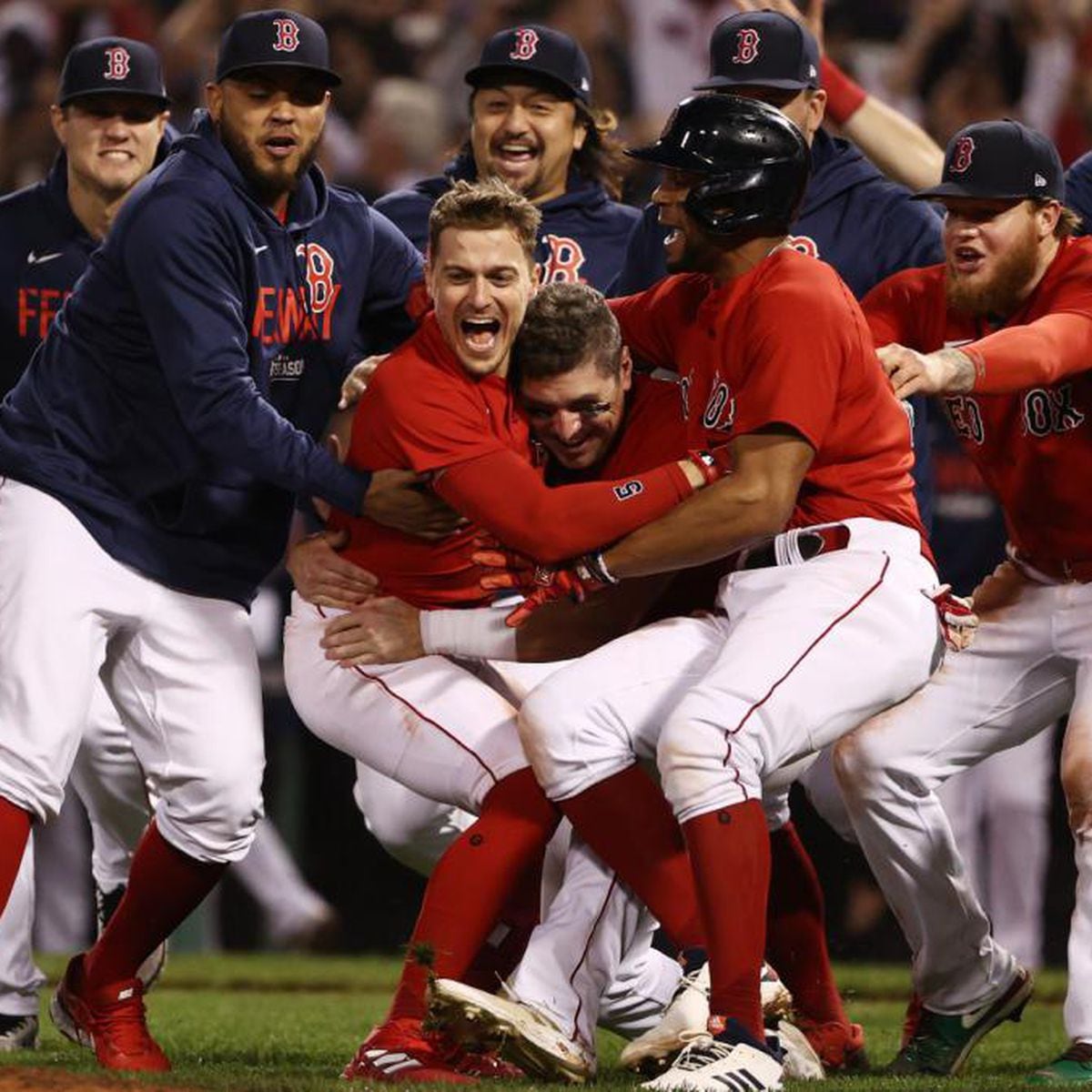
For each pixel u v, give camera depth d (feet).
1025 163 55.21
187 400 53.72
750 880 46.93
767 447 48.44
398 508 52.75
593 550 49.67
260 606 100.32
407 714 52.85
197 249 53.88
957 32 132.46
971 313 56.65
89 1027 56.49
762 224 50.11
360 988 85.61
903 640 49.21
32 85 131.13
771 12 67.00
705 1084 45.01
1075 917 55.01
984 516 90.99
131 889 56.29
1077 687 57.62
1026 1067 60.08
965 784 91.04
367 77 131.64
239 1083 46.83
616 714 49.42
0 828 53.67
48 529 55.06
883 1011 77.10
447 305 51.39
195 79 132.87
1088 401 56.03
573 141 73.41
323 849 100.94
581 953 50.29
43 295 68.85
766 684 47.91
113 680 57.06
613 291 67.97
